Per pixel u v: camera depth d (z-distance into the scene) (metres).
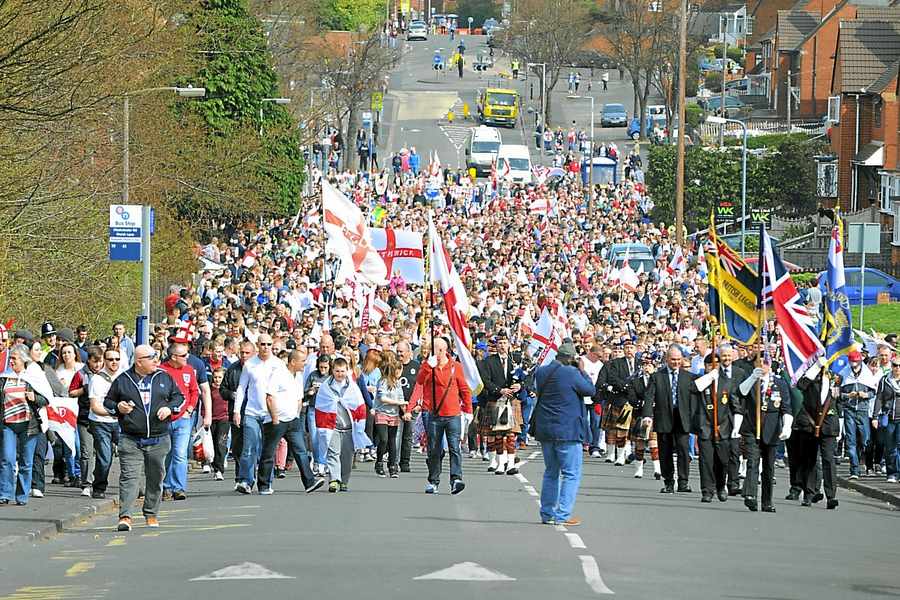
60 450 42.03
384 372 44.94
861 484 45.22
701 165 138.88
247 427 38.91
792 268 116.19
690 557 27.20
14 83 43.84
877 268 127.19
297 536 29.78
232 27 110.56
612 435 50.62
